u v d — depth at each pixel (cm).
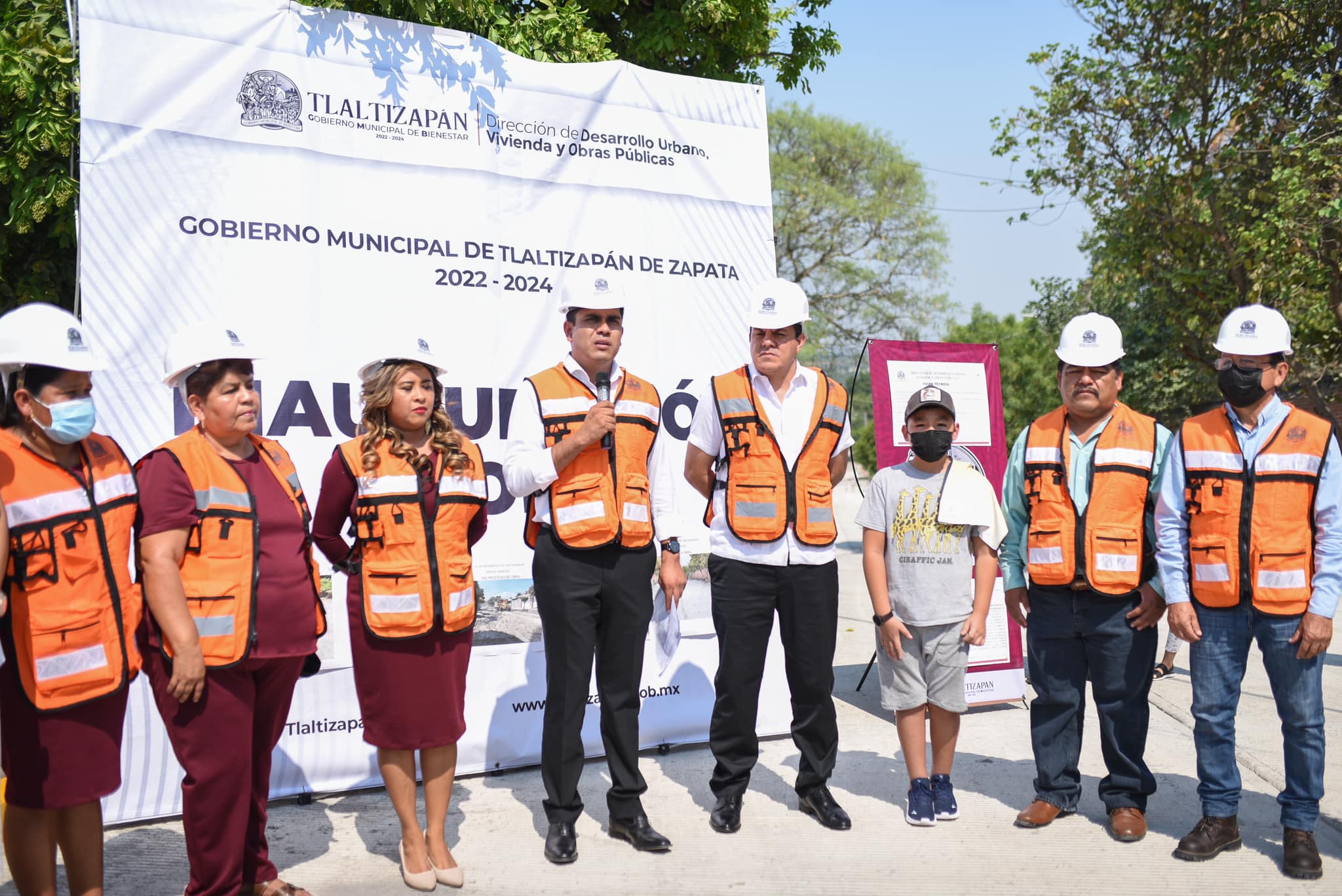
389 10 583
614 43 980
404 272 454
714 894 339
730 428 403
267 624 308
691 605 515
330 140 441
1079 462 401
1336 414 1281
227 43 421
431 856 350
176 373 300
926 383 602
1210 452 370
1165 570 378
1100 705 398
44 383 268
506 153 479
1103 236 1374
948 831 400
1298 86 1161
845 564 1459
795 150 3247
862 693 659
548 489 372
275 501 317
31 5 586
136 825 403
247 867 323
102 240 398
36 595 270
